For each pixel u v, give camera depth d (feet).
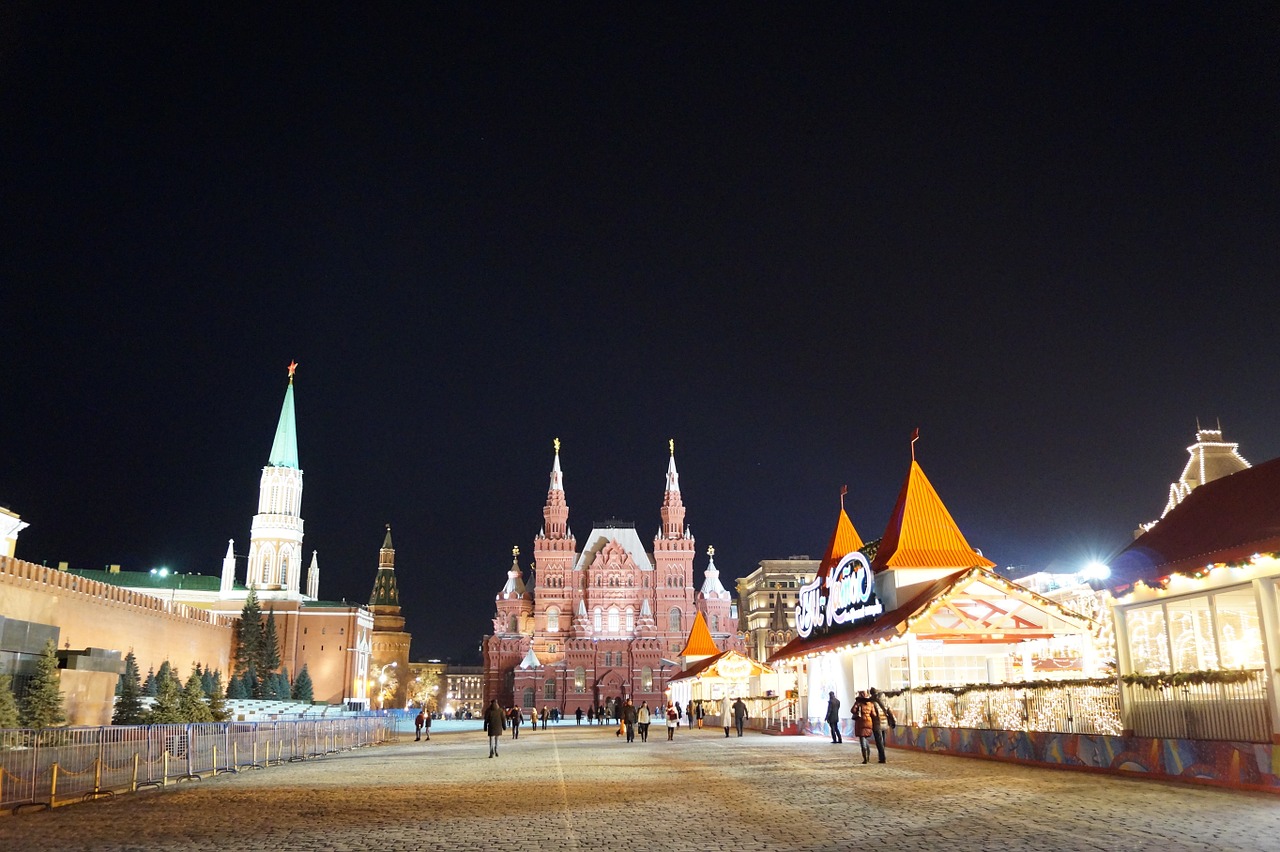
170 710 216.54
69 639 271.90
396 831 58.39
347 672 502.38
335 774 108.78
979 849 47.65
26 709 186.39
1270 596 74.59
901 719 132.36
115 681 225.35
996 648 153.79
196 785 96.27
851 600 164.96
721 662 260.62
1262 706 73.10
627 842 52.49
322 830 59.52
